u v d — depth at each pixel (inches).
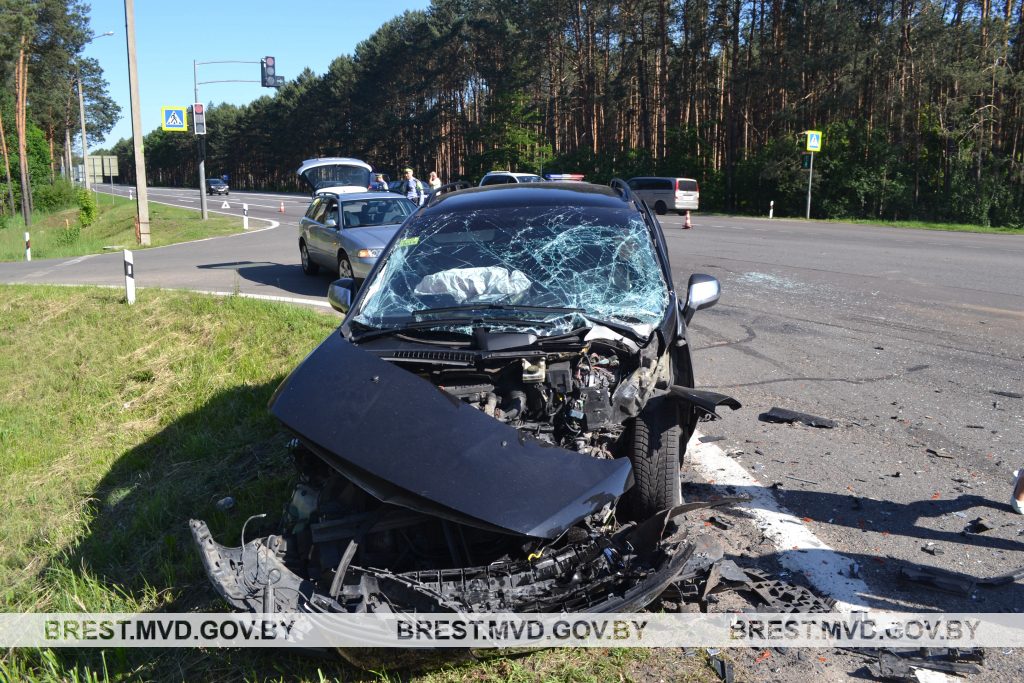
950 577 150.0
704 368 314.3
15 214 2373.3
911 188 1628.9
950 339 350.0
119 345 406.9
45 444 299.0
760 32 1937.7
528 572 120.3
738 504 186.4
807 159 1507.1
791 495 191.6
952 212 1581.0
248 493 210.7
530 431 139.5
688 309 184.7
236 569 121.5
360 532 126.5
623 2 2116.1
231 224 1350.9
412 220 203.6
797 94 1840.6
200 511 206.1
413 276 179.5
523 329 155.1
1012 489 193.3
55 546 211.8
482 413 135.7
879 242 812.6
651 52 2186.3
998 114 1626.5
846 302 444.5
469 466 125.3
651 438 151.6
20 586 190.1
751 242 814.5
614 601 118.8
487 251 184.5
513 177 1407.5
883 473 204.7
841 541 167.9
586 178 2258.9
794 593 146.0
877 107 1766.7
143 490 234.5
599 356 153.3
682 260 644.1
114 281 636.7
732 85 1889.8
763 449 223.9
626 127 2418.8
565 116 2723.9
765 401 270.1
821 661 128.0
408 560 129.8
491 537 128.2
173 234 1228.5
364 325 167.8
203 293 498.0
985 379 288.4
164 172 6594.5
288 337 375.9
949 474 203.3
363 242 494.3
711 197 1920.5
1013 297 448.8
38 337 447.8
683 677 124.9
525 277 175.2
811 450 222.5
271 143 4362.7
